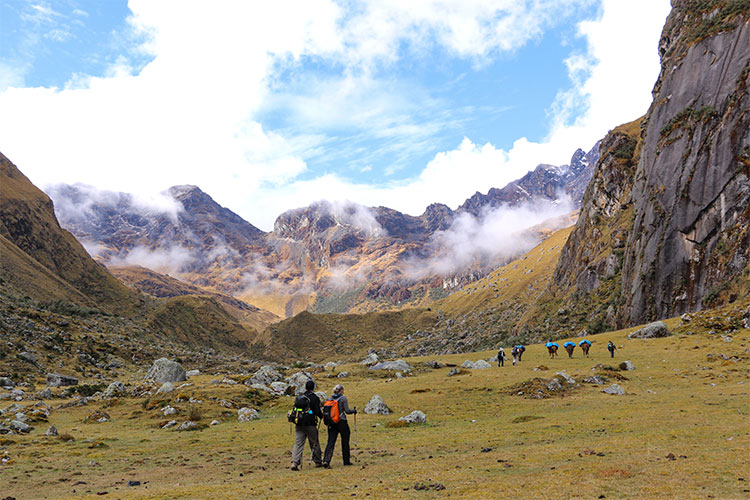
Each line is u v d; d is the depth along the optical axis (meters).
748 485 8.91
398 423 26.28
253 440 23.75
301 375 49.09
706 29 127.19
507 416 28.11
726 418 19.94
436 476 11.95
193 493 11.19
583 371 43.28
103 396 45.19
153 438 26.06
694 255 108.25
